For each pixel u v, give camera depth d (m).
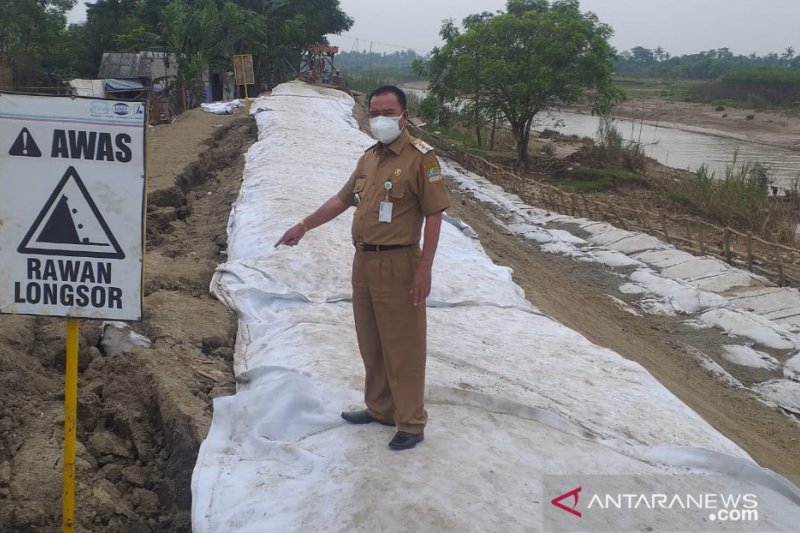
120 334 6.11
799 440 8.65
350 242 8.89
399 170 3.90
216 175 16.58
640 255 16.81
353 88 58.94
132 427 5.15
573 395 5.48
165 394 5.28
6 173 3.53
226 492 4.02
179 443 4.86
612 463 4.43
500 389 5.23
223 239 10.35
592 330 11.23
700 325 12.52
